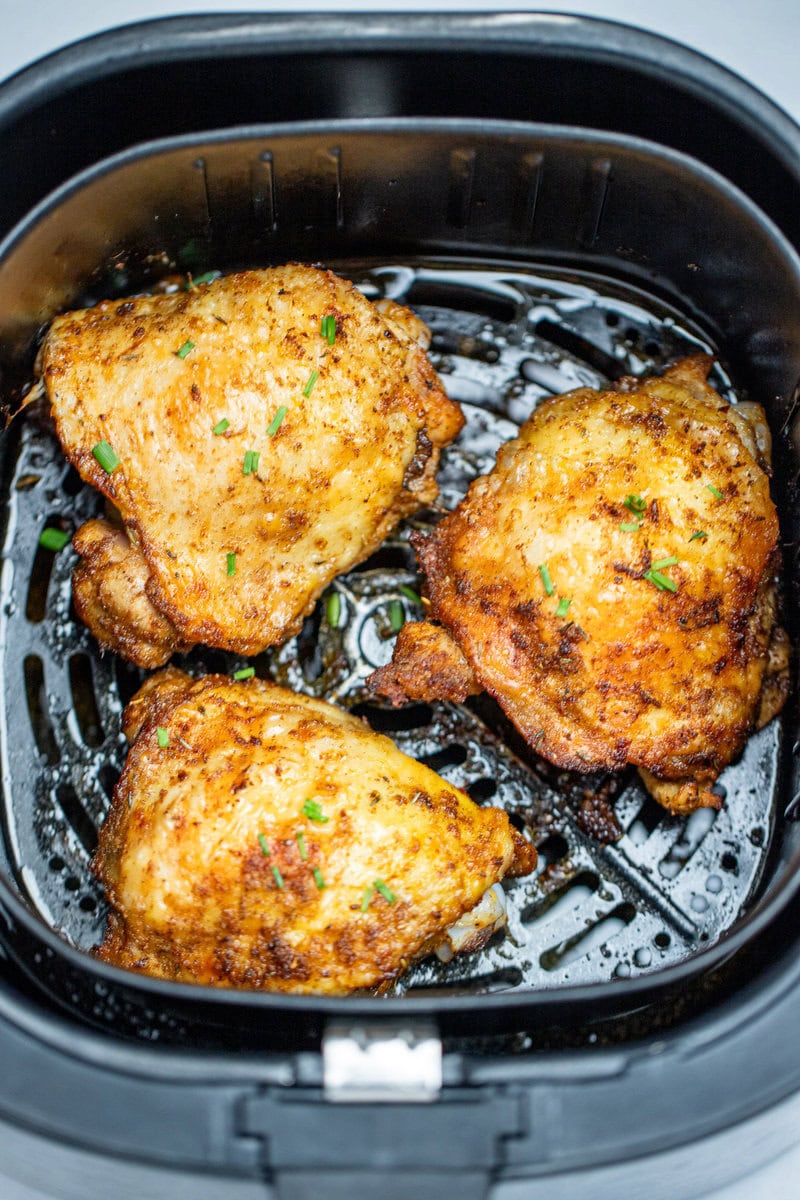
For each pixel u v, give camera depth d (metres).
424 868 0.38
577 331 0.47
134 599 0.41
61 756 0.44
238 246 0.47
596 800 0.44
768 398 0.45
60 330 0.42
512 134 0.44
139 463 0.40
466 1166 0.34
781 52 0.47
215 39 0.41
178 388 0.40
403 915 0.38
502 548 0.41
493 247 0.47
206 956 0.38
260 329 0.40
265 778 0.38
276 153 0.44
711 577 0.40
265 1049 0.41
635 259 0.47
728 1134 0.35
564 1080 0.34
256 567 0.42
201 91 0.43
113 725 0.44
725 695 0.41
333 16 0.41
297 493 0.40
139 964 0.39
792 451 0.44
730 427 0.42
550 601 0.40
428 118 0.43
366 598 0.46
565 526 0.40
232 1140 0.34
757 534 0.41
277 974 0.38
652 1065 0.35
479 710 0.45
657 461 0.40
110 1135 0.34
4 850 0.43
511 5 0.47
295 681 0.45
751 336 0.45
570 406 0.42
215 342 0.40
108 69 0.41
